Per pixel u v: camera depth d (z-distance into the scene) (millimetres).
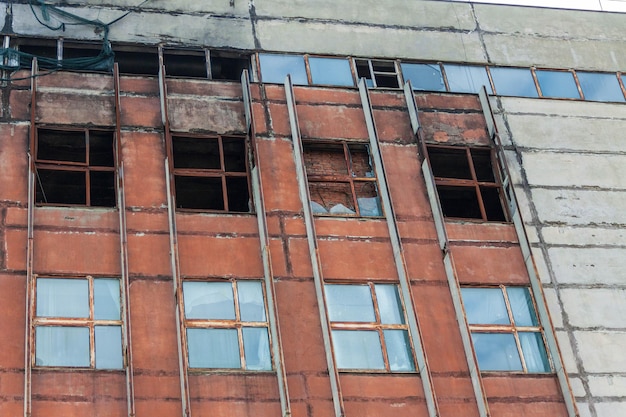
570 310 26719
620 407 25312
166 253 24672
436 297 25500
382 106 28906
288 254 25359
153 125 26828
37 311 23406
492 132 29359
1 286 23438
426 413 23734
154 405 22516
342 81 30203
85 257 24328
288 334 24078
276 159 26953
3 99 26500
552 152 29922
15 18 28797
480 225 27297
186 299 24266
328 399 23359
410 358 24609
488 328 25672
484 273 26438
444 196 28734
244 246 25281
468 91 31172
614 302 27125
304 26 30969
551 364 25453
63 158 26875
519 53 32438
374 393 23781
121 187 25250
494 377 24828
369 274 25594
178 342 23344
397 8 32250
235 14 30609
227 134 27328
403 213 26781
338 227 26172
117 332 23562
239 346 23891
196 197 27594
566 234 28203
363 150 28172
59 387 22453
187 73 29750
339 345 24469
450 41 32062
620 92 32406
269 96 28188
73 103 26859
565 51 32938
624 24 34312
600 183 29562
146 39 29406
